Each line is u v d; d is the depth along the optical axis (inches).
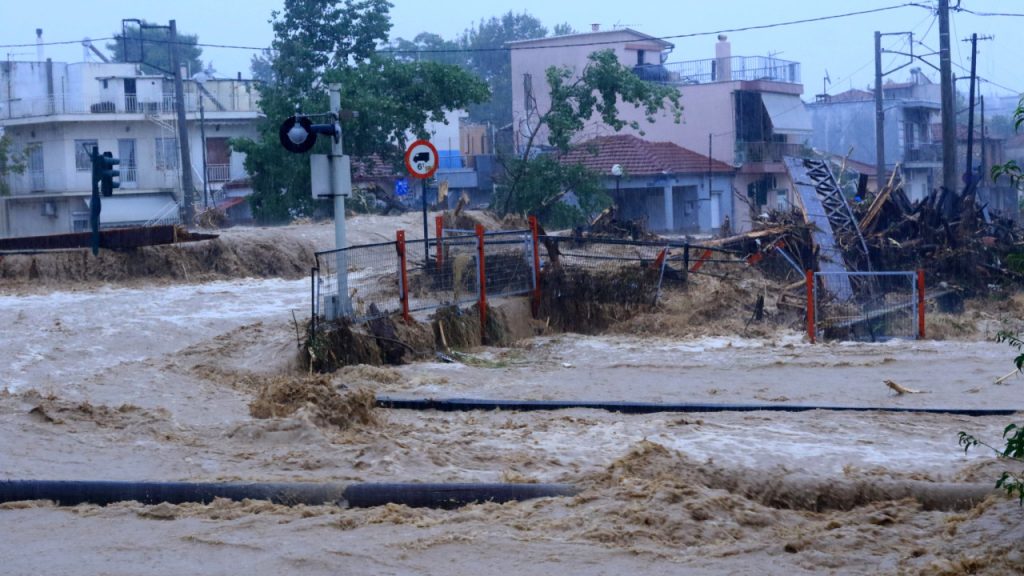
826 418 550.3
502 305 888.9
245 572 299.4
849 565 308.7
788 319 942.4
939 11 1534.2
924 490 394.9
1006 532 332.8
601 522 344.5
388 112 1792.6
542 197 1818.4
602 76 1791.3
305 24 2082.9
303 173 1798.7
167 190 2332.7
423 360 763.4
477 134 2829.7
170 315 836.0
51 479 397.1
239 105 2637.8
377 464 428.8
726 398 626.5
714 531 341.4
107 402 555.5
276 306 909.2
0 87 2417.6
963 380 674.2
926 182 3004.4
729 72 2684.5
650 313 931.3
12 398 528.1
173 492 382.9
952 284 1210.0
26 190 2292.1
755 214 1472.7
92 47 2632.9
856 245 1248.8
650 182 2338.8
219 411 551.2
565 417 561.0
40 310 839.1
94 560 312.2
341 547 320.2
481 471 428.1
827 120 3073.3
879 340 890.1
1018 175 337.1
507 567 303.6
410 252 916.6
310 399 518.0
